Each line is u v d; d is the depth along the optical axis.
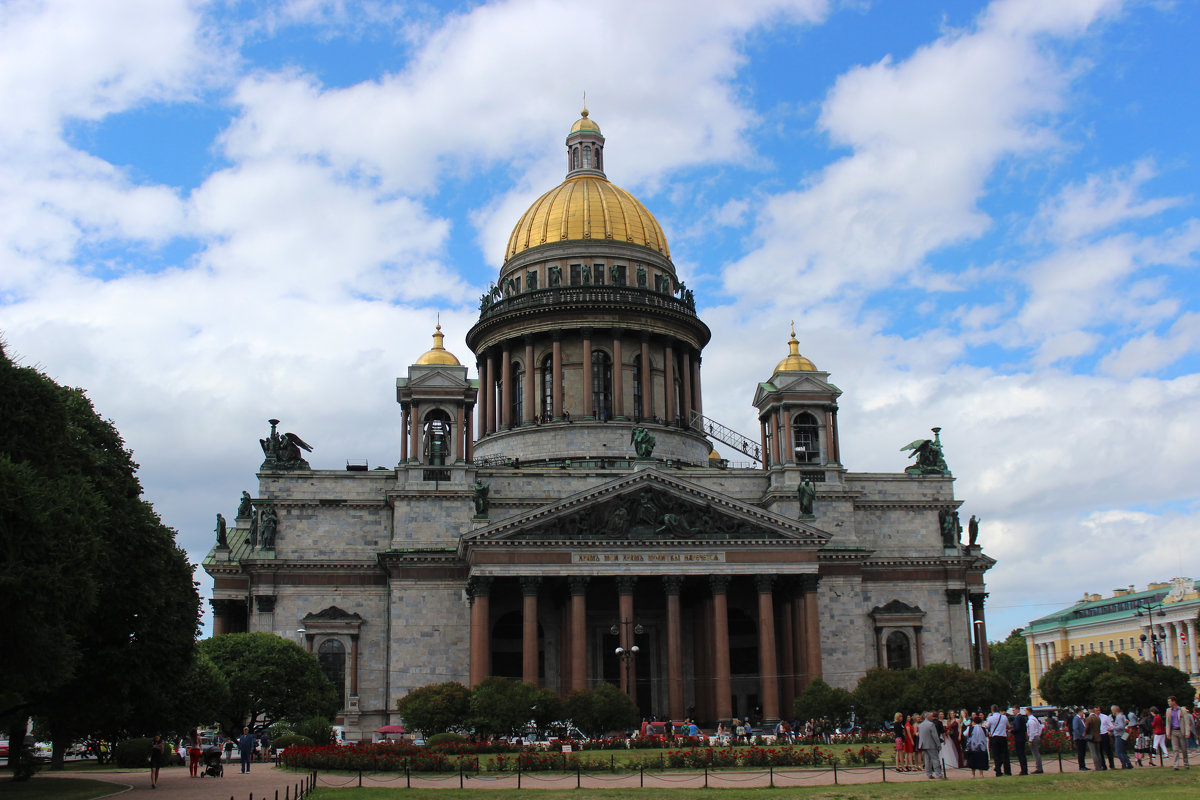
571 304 140.88
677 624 110.19
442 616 117.50
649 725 99.38
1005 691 105.56
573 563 110.12
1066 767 66.75
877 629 123.56
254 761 95.12
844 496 126.12
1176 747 62.00
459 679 116.00
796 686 113.94
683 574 111.19
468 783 65.69
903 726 67.94
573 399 141.38
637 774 69.44
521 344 145.25
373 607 120.38
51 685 56.47
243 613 131.75
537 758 71.75
